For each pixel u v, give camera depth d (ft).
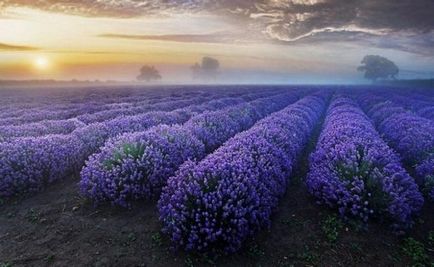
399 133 36.42
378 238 16.05
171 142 26.30
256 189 17.47
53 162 23.22
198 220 14.16
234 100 82.07
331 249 15.23
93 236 15.84
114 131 35.27
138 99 104.17
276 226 17.48
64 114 59.52
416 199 17.74
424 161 24.62
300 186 24.03
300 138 36.06
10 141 26.86
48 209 18.88
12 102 96.12
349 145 24.43
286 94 115.55
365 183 18.53
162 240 15.39
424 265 13.96
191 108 60.59
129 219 17.60
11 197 20.51
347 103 75.77
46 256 14.21
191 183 16.10
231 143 26.37
